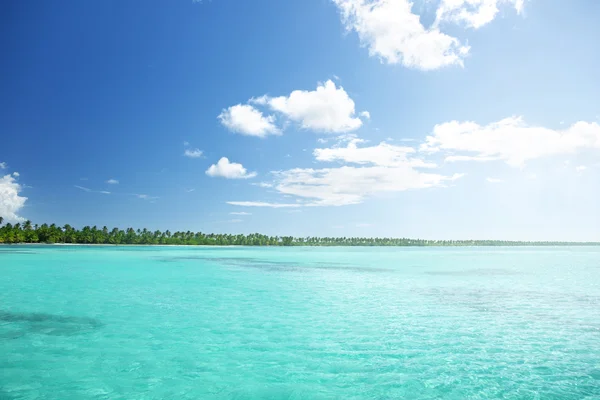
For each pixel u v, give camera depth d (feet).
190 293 65.36
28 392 24.80
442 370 29.27
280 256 206.90
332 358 31.94
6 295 62.13
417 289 71.61
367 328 41.78
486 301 58.65
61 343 35.47
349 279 88.69
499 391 25.57
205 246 437.17
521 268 123.75
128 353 32.76
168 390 25.40
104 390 25.26
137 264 130.62
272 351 33.60
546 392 25.38
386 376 28.04
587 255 242.58
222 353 33.06
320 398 24.36
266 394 24.94
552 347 34.96
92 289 69.36
